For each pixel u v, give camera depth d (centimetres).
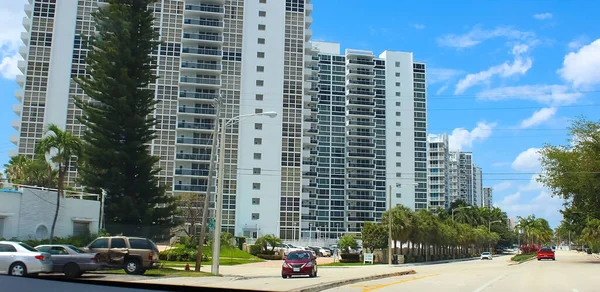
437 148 15025
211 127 8300
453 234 8619
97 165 4425
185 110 8225
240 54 8550
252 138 8350
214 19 8656
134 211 4344
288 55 8725
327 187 11506
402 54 12469
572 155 5609
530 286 2294
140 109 4609
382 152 11931
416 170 11962
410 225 6481
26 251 2136
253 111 8419
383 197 11769
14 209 3422
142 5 4716
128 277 2428
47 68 7694
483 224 13525
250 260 5541
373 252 6425
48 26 7806
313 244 8819
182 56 8362
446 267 5062
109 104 4500
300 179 8412
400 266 5325
